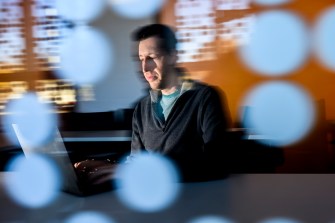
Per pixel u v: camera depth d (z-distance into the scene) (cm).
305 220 73
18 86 479
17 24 474
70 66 476
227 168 124
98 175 101
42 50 476
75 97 474
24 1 470
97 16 473
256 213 78
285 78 469
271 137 246
